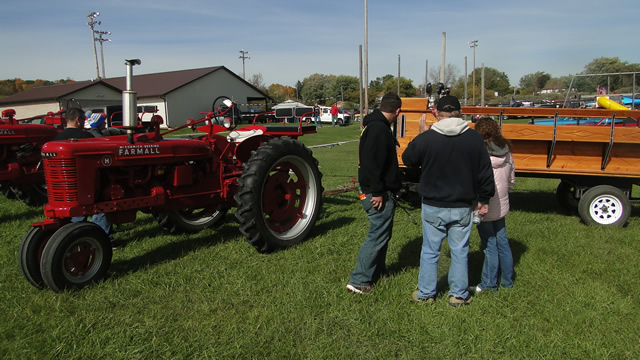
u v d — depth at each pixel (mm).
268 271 3869
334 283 3611
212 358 2580
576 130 5285
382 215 3305
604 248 4508
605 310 3158
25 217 6051
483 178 3039
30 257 3418
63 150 3396
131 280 3660
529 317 3080
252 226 4141
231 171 4859
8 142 6312
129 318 3037
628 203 5238
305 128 5242
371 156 3170
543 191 7863
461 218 3096
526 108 5434
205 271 3865
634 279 3688
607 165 5371
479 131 3408
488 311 3170
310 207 4844
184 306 3232
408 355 2646
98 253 3619
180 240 4852
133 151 3777
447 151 3020
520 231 5098
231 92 37594
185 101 34250
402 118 6215
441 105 3117
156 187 4020
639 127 5305
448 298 3336
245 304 3266
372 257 3342
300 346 2734
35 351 2654
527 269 3916
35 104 31453
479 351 2682
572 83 9008
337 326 2955
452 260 3219
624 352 2660
